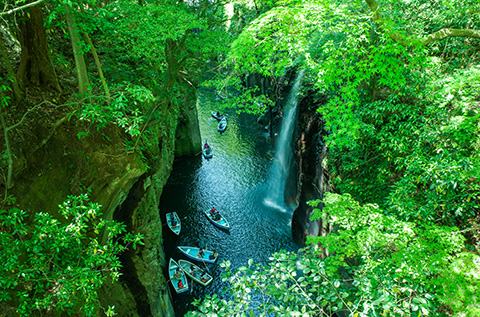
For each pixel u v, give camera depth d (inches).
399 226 267.1
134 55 446.0
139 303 456.8
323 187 597.0
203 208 872.9
